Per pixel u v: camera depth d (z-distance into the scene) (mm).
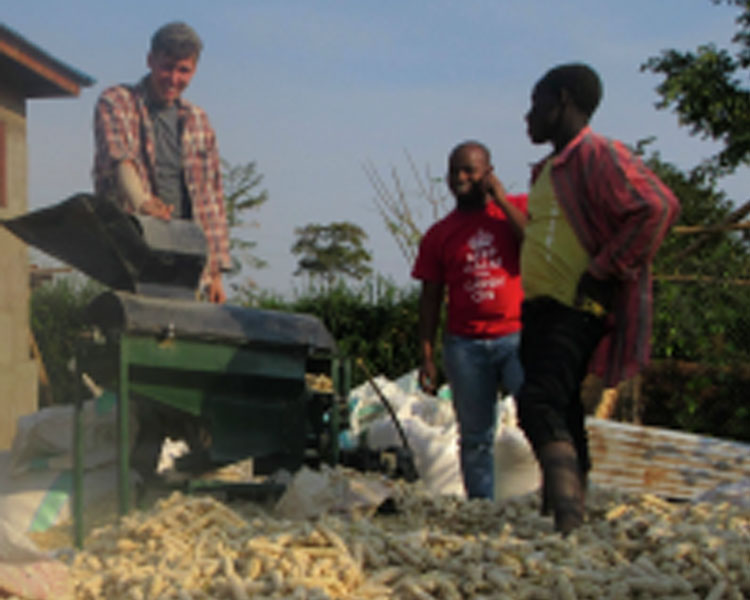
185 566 3195
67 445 4805
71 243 4434
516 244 5000
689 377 8586
